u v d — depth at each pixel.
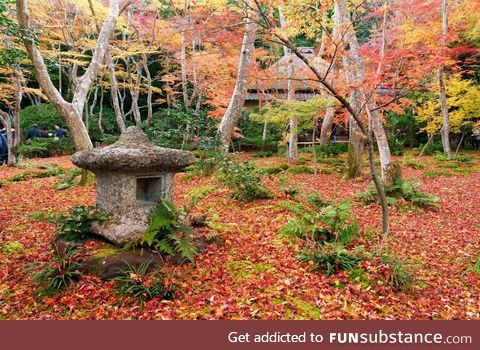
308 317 3.20
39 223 5.64
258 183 7.18
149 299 3.31
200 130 10.61
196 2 12.90
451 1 13.24
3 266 4.01
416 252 4.93
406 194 7.56
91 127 20.45
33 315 3.13
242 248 4.60
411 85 4.84
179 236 3.98
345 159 15.26
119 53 15.88
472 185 10.18
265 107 13.20
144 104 25.36
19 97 13.35
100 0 16.55
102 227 3.96
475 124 15.85
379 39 12.55
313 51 16.39
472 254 4.93
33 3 13.47
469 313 3.44
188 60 15.30
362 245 4.52
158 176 4.23
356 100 9.60
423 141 20.66
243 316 3.15
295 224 4.89
